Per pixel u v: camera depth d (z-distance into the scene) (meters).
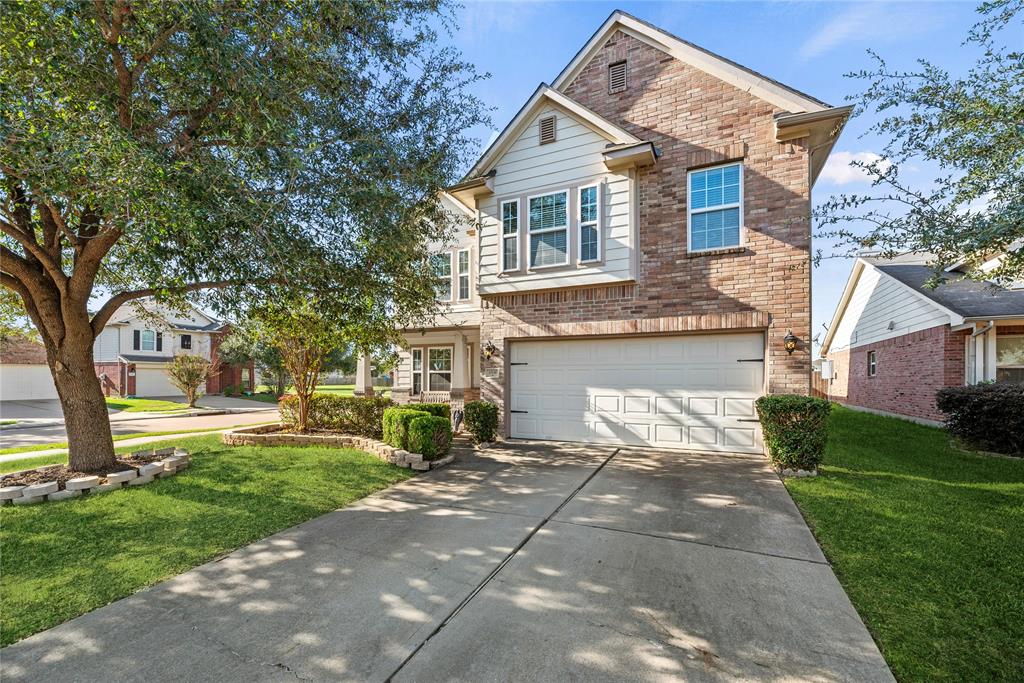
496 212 9.48
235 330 8.99
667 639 2.70
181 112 5.28
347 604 3.09
